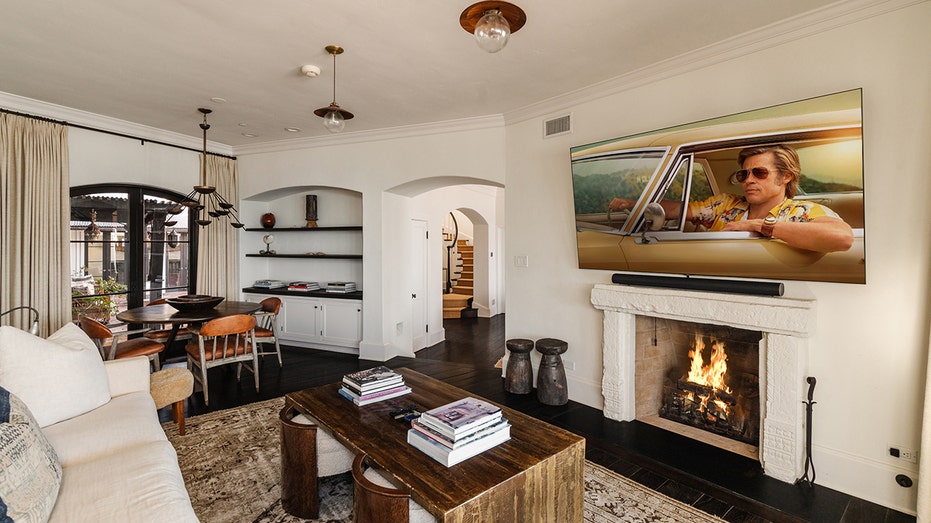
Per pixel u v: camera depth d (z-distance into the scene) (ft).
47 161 13.37
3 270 12.50
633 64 10.46
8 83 11.85
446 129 15.35
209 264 18.21
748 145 8.43
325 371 15.40
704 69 9.80
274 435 10.07
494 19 6.64
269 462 8.82
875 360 7.68
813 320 7.86
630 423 11.08
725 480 8.38
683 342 11.41
